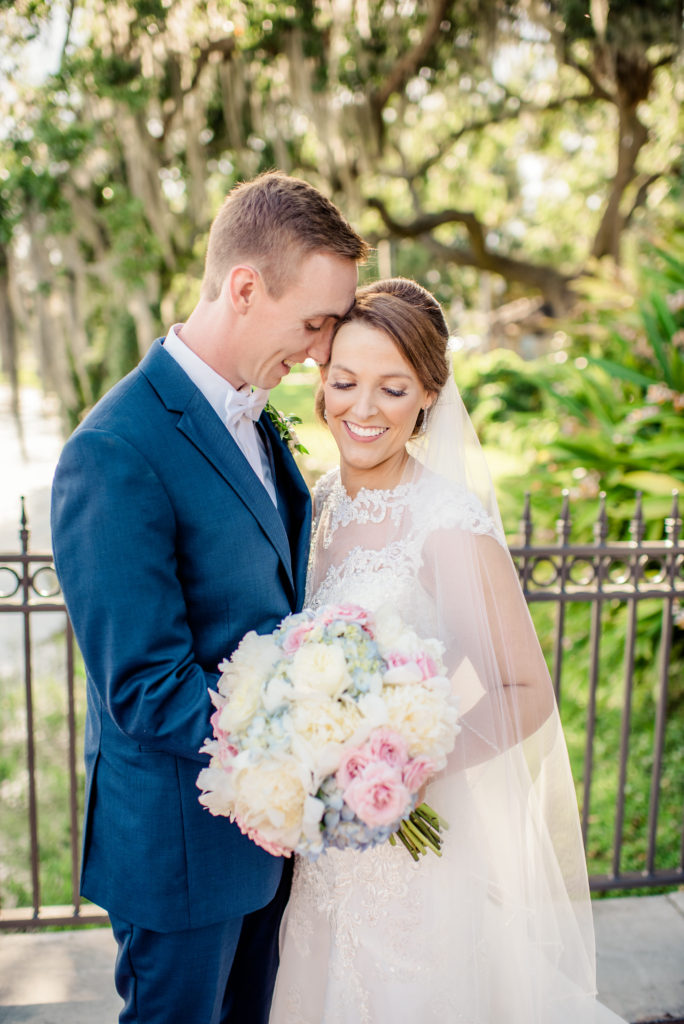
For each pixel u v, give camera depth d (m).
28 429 13.59
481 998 1.74
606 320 5.82
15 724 4.95
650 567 4.25
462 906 1.74
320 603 1.88
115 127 7.34
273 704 1.40
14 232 7.17
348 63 7.48
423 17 7.50
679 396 4.43
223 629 1.65
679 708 4.73
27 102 6.80
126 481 1.49
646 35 7.09
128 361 8.45
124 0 6.58
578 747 4.41
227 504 1.61
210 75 7.64
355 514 1.90
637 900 2.89
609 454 4.46
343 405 1.80
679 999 2.41
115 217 7.22
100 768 1.71
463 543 1.72
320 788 1.39
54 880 3.38
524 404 9.51
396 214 14.52
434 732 1.40
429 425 1.92
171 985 1.68
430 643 1.52
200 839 1.64
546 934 1.85
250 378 1.71
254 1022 2.02
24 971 2.52
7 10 6.11
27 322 7.36
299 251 1.56
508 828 1.78
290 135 8.38
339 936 1.76
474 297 21.34
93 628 1.49
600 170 12.76
